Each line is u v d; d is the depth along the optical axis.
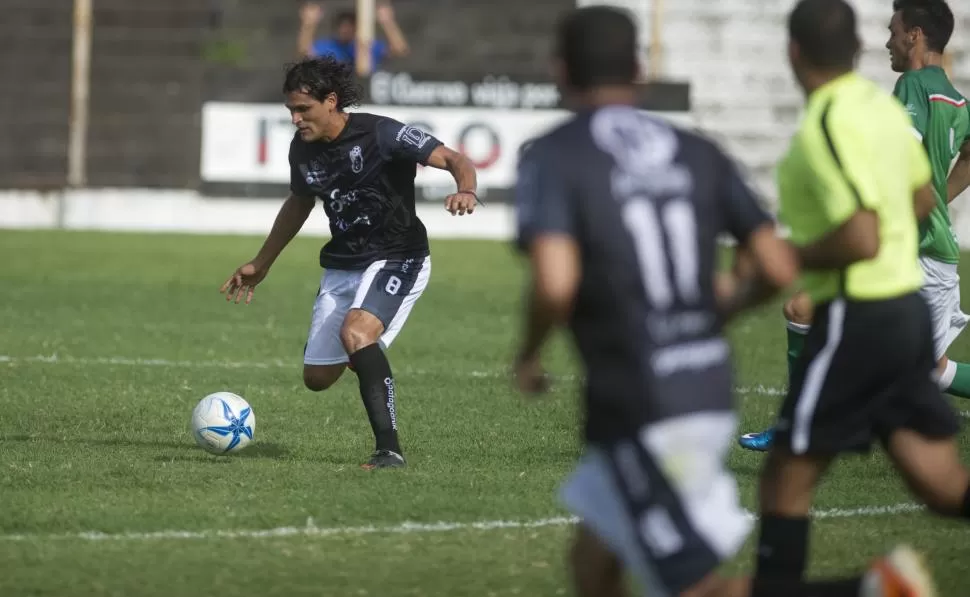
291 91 24.05
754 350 42.28
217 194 75.62
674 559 12.48
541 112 72.19
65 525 19.83
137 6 87.44
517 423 29.28
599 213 12.57
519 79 71.94
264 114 74.25
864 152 15.31
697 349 12.69
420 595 16.95
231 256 65.69
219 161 74.94
